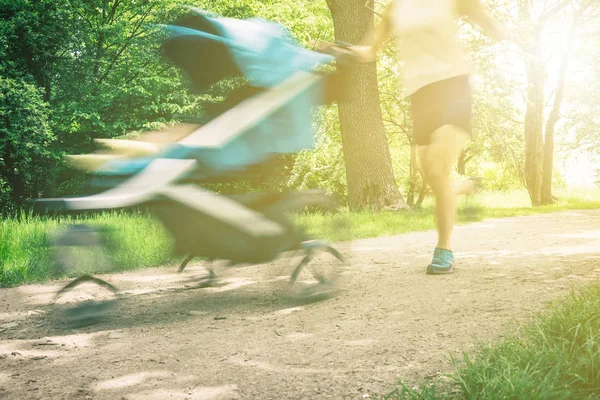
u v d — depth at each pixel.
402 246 8.80
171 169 4.20
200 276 5.84
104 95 30.73
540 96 27.42
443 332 3.71
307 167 24.75
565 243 8.45
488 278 5.52
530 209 20.27
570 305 3.55
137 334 3.96
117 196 4.06
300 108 4.71
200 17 4.86
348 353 3.36
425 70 5.41
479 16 5.51
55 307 4.94
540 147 27.83
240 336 3.83
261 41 4.66
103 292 4.82
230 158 4.38
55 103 31.44
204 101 4.66
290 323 4.13
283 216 4.64
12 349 3.69
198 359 3.34
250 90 4.67
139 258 6.68
